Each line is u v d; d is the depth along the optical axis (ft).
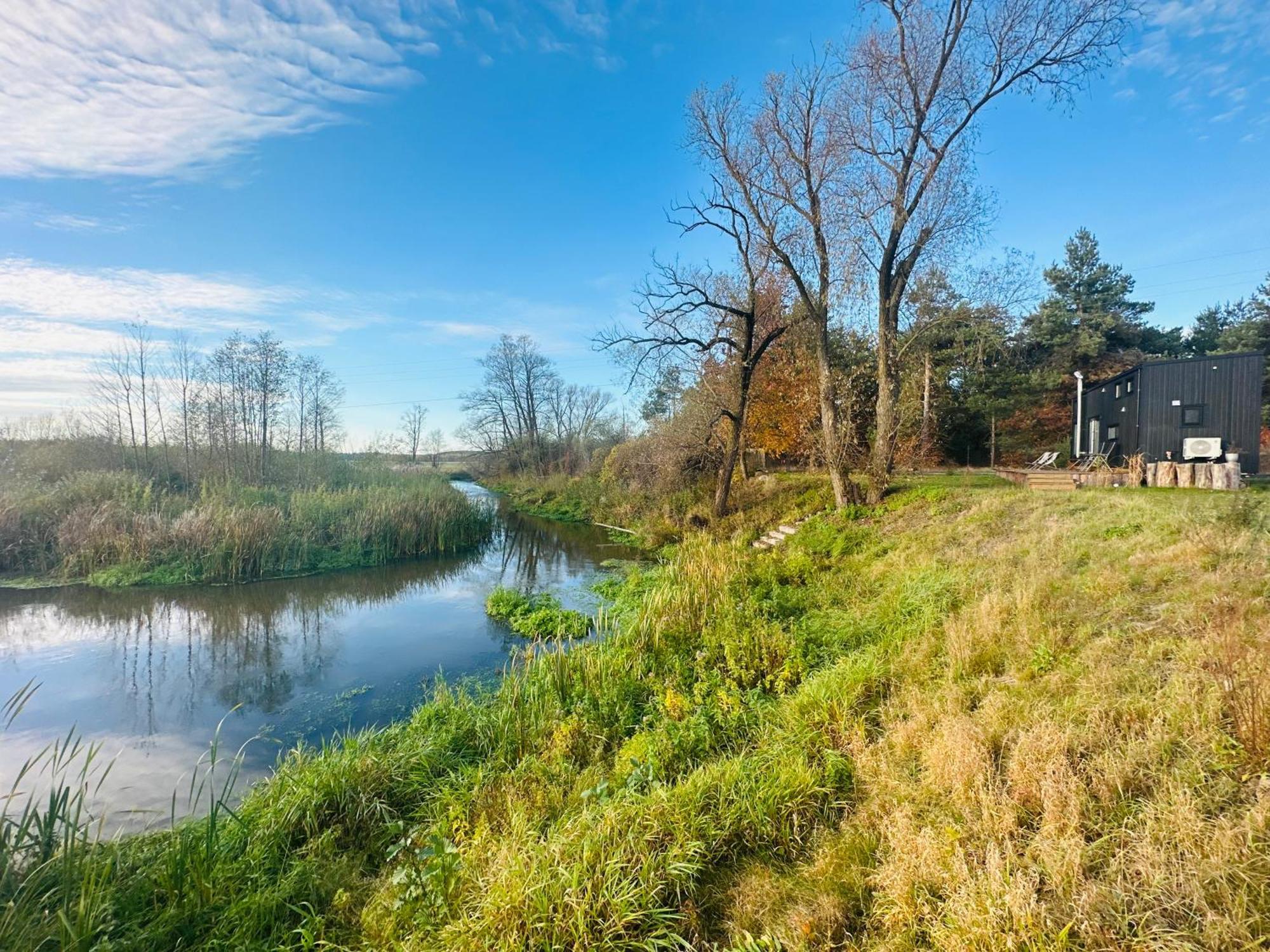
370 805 17.10
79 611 44.09
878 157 51.08
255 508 58.70
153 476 72.79
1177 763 11.76
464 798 17.37
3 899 11.78
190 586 50.34
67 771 21.85
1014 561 28.66
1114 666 16.15
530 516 106.32
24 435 73.77
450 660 33.99
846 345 84.48
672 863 12.22
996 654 19.34
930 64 48.62
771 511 62.75
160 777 21.54
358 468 98.27
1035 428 102.99
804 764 15.57
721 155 56.24
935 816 12.44
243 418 83.25
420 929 11.53
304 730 25.57
